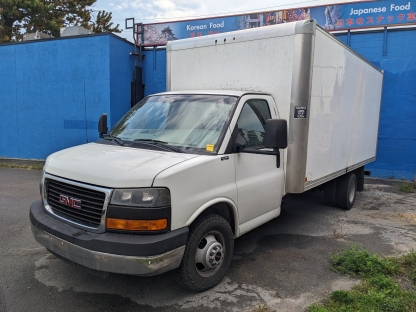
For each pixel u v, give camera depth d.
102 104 12.45
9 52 13.57
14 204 7.37
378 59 11.62
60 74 12.95
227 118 4.17
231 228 4.18
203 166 3.63
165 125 4.42
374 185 10.69
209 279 3.86
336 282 4.16
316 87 5.16
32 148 13.88
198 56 5.74
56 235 3.43
